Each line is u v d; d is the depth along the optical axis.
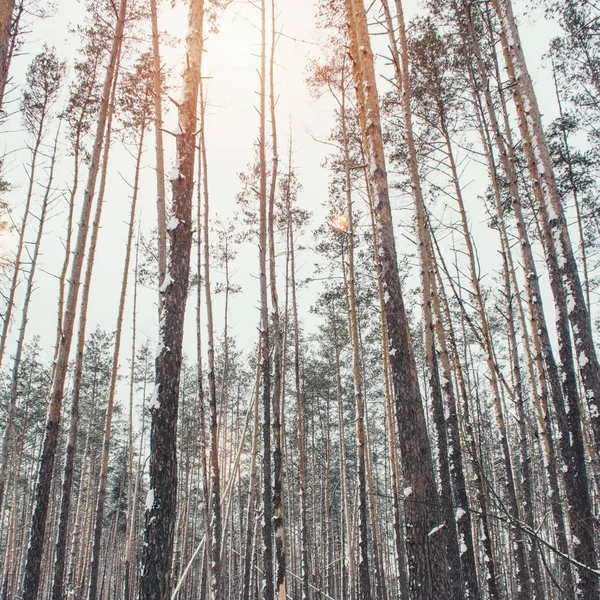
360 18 7.32
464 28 11.84
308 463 27.78
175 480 5.23
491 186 12.59
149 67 12.94
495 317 17.72
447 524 6.89
